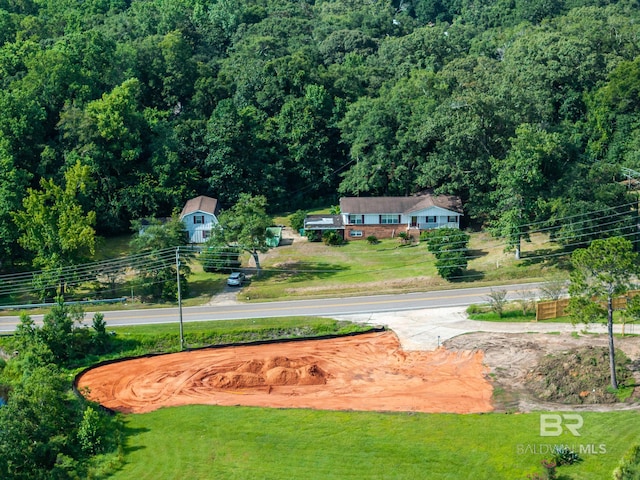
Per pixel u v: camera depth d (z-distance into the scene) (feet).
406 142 314.14
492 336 202.90
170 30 427.74
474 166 287.48
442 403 170.71
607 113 325.21
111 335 212.64
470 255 269.85
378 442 154.30
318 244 299.38
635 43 372.17
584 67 338.95
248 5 484.33
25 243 251.19
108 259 271.28
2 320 231.50
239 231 266.16
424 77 338.13
